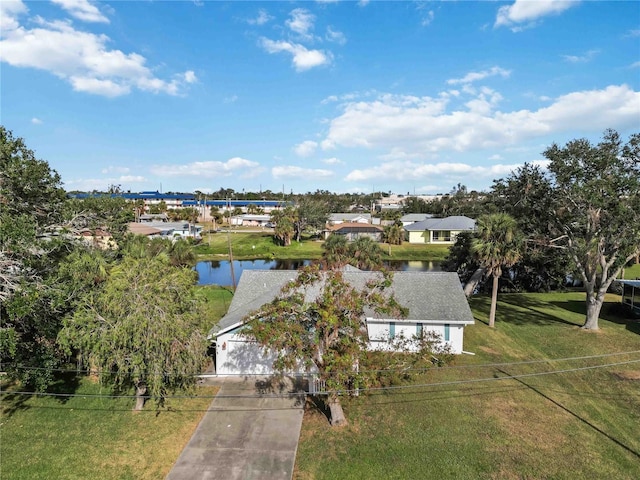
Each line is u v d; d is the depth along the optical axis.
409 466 14.28
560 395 19.06
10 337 15.34
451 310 24.73
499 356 23.70
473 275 43.00
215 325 21.05
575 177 25.75
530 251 31.64
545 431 16.27
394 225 79.88
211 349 24.20
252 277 27.52
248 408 18.16
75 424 16.80
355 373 15.67
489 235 28.11
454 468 14.15
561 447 15.23
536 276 42.25
